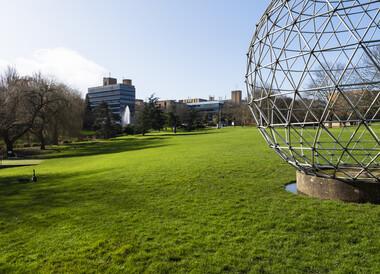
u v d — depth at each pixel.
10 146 42.44
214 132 64.62
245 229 7.46
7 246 7.29
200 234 7.31
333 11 7.69
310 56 8.06
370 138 22.94
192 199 10.26
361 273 5.46
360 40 7.18
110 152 35.97
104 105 79.88
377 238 6.67
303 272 5.58
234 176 13.45
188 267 5.89
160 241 7.05
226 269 5.78
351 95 14.38
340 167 9.73
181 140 44.69
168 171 15.37
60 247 7.03
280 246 6.54
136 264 6.09
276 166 15.33
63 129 51.78
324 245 6.50
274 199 9.74
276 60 8.96
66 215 9.34
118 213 9.23
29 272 6.02
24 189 14.31
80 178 15.90
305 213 8.26
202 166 16.19
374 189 8.62
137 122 84.81
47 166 26.83
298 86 8.46
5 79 49.84
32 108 45.38
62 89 51.84
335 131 28.95
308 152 17.86
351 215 7.91
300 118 16.08
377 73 12.29
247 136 42.41
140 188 12.27
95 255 6.54
